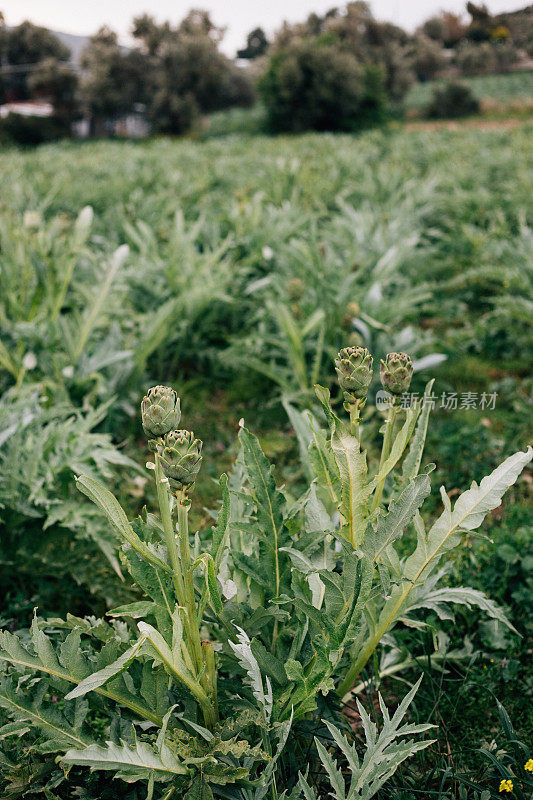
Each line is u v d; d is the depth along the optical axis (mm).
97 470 2707
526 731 2043
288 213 6684
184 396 4387
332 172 10305
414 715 2064
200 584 1617
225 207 7645
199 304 4656
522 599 2396
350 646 1756
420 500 1455
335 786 1383
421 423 1722
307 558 1634
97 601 2592
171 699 1569
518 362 4934
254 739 1605
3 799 1535
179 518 1319
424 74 60125
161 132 39594
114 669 1295
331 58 30953
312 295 4566
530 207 7695
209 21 45594
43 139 37500
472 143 15367
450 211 8531
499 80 49656
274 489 1605
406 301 4488
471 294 6223
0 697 1480
